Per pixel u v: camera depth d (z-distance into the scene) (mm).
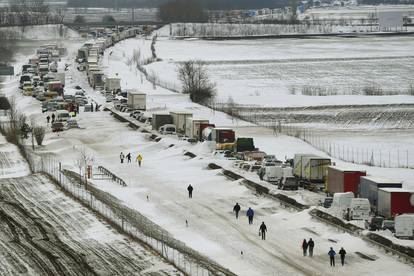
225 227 100562
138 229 97750
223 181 128625
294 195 115000
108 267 83688
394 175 132125
